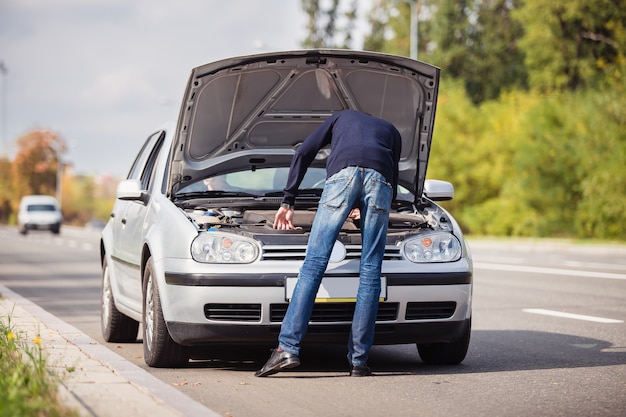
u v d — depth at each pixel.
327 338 7.57
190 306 7.48
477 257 27.45
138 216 8.88
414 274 7.58
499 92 70.12
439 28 71.12
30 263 25.80
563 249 32.00
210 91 8.35
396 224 8.09
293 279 7.40
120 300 9.45
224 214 8.18
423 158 8.68
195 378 7.48
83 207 135.62
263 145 8.80
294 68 8.38
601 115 35.06
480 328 11.21
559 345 9.65
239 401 6.53
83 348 8.24
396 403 6.50
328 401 6.55
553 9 52.03
